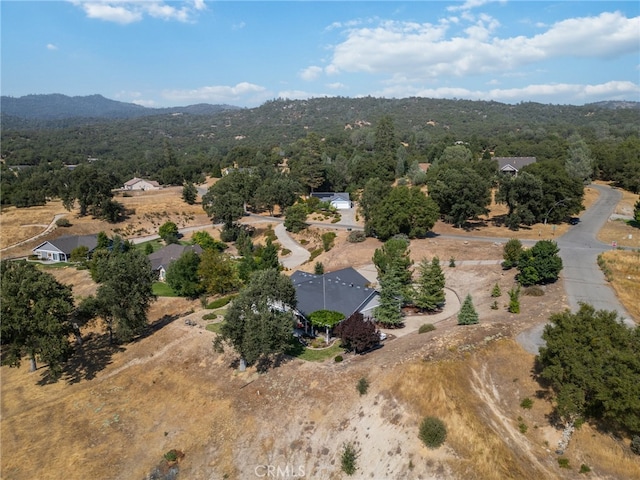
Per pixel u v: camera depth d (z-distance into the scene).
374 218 75.19
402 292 45.50
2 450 32.25
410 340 36.78
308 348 39.16
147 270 45.31
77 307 49.81
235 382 35.81
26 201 112.81
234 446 30.20
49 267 76.69
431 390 28.81
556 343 25.38
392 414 28.39
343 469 26.52
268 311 35.31
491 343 33.44
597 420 26.39
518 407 28.38
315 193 129.50
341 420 29.62
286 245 84.94
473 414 26.91
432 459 24.88
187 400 35.25
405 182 121.94
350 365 34.41
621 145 128.12
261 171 148.38
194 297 56.41
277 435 30.12
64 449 31.80
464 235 75.69
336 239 81.19
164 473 28.98
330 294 45.25
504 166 119.44
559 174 78.88
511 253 55.66
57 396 38.12
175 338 43.44
